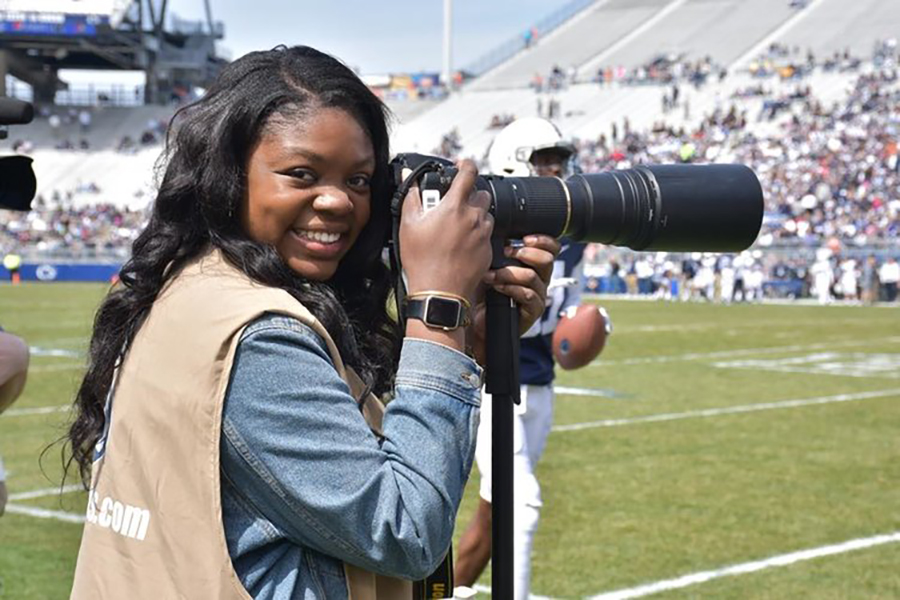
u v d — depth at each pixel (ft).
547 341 14.93
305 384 5.33
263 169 5.71
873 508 21.38
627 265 119.65
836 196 116.98
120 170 163.84
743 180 6.86
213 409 5.26
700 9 187.32
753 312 85.92
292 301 5.50
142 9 167.84
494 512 6.75
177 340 5.46
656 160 138.72
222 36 184.24
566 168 15.25
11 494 21.88
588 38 189.88
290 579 5.38
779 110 143.64
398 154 6.29
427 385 5.66
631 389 39.40
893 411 34.24
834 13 172.04
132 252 5.90
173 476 5.34
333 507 5.24
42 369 43.01
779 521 20.35
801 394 38.19
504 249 6.54
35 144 171.53
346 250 6.02
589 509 21.21
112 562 5.52
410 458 5.49
